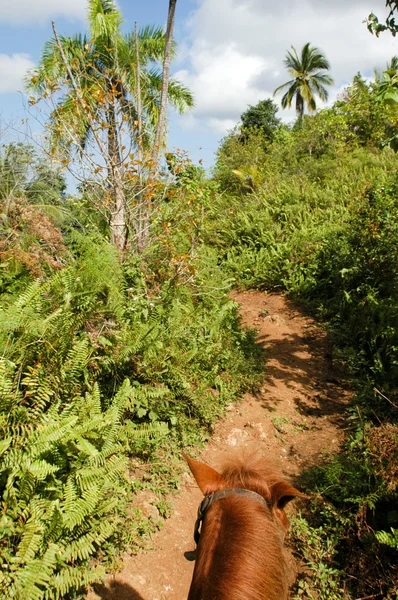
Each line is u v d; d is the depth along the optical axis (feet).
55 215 25.96
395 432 14.97
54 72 32.71
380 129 72.18
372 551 11.96
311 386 22.08
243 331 25.53
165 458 15.64
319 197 44.55
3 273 17.38
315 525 13.65
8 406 11.27
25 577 9.03
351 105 75.97
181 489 14.78
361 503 12.97
